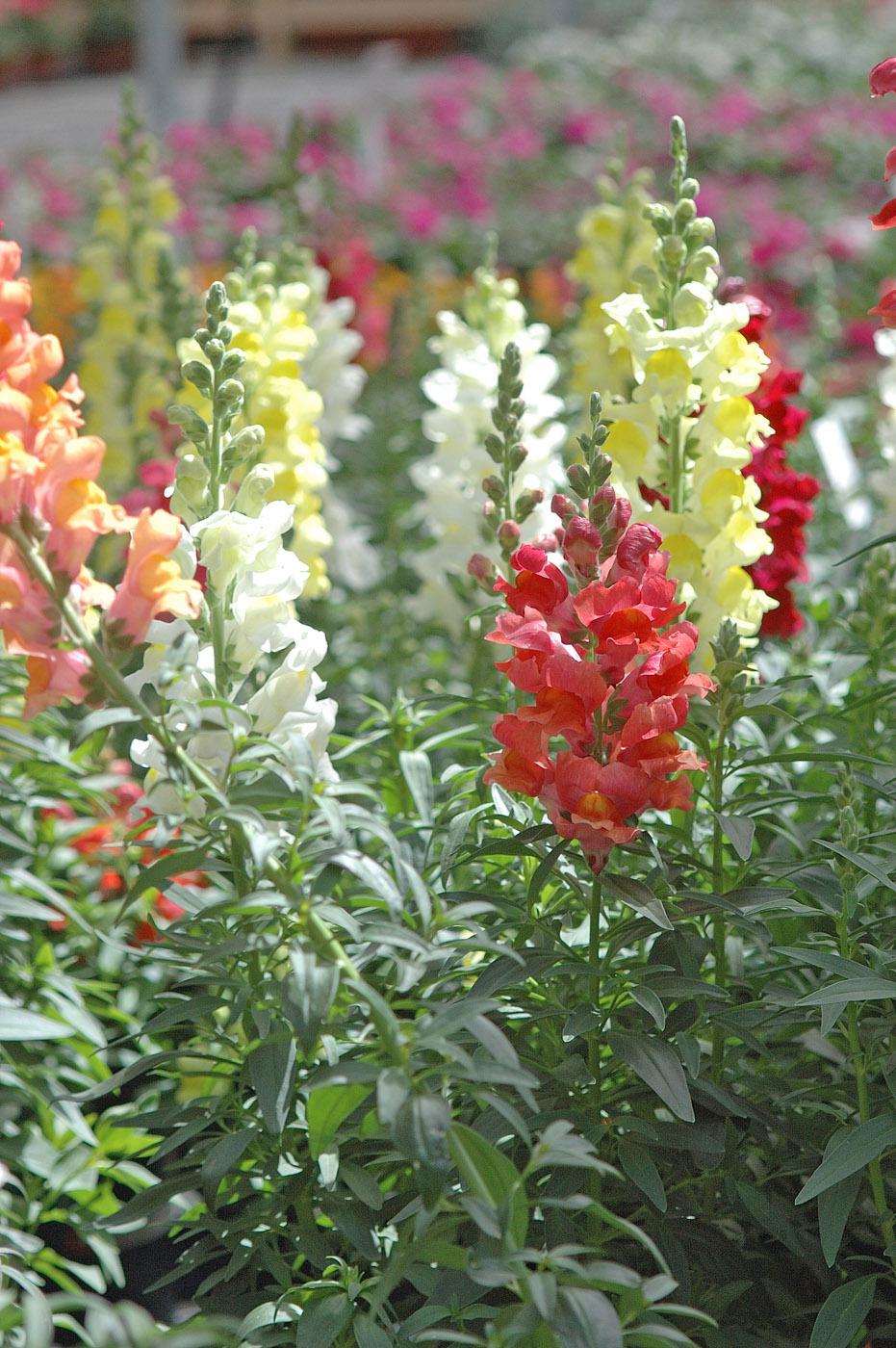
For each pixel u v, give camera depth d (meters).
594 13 19.67
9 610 1.51
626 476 2.04
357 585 3.14
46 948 2.25
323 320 3.16
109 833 2.56
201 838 1.70
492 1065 1.37
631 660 1.60
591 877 1.86
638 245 3.32
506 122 11.68
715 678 1.81
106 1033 2.44
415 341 5.21
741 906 1.65
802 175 10.47
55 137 12.30
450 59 20.61
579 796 1.57
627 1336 1.45
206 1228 1.73
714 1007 1.74
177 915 2.54
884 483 2.84
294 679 1.75
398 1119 1.32
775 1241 1.92
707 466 2.01
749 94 12.39
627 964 1.85
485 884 1.97
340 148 9.57
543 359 2.74
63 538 1.51
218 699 1.58
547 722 1.56
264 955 1.82
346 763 2.51
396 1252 1.54
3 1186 2.19
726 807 1.82
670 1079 1.53
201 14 20.06
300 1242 1.68
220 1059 1.75
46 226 8.12
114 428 3.54
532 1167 1.35
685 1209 1.84
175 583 1.55
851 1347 1.66
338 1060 1.67
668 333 1.95
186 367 1.78
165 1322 2.40
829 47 15.54
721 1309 1.71
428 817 1.89
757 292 5.87
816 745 2.10
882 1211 1.69
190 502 1.80
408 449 4.32
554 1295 1.29
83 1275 2.07
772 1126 1.70
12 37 17.44
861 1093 1.69
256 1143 1.79
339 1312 1.54
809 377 4.43
